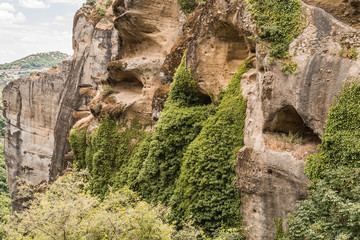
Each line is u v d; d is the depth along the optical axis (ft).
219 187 45.19
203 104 58.34
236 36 51.72
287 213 36.91
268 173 39.11
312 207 32.27
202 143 48.96
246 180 41.45
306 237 31.89
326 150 34.30
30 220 38.70
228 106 49.78
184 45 63.52
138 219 35.86
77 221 38.75
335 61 34.53
